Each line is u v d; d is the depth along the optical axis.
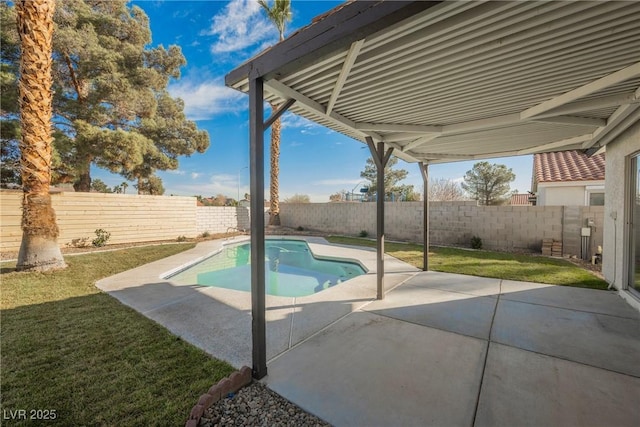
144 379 2.62
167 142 14.60
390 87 3.17
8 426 2.07
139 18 13.45
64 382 2.56
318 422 2.15
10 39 9.80
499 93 3.32
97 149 10.81
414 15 1.94
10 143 10.34
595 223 8.32
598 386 2.52
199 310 4.39
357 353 3.11
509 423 2.12
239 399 2.39
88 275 6.45
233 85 2.97
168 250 10.23
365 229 14.54
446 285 5.72
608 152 5.60
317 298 4.98
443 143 5.68
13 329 3.64
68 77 11.97
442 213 11.72
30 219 6.40
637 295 4.45
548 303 4.59
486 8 1.90
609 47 2.38
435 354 3.08
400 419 2.17
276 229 16.84
